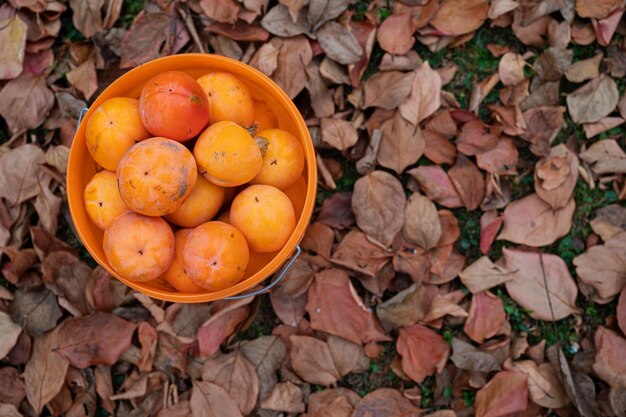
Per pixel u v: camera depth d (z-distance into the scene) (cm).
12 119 103
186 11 104
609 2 104
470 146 105
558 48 105
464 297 106
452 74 107
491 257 107
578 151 107
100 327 101
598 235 106
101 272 102
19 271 101
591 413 100
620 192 106
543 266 104
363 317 101
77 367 101
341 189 107
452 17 105
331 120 104
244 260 86
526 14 105
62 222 105
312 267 103
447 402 104
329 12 103
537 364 104
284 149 90
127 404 103
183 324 102
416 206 103
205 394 101
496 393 100
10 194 102
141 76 92
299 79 103
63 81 106
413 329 103
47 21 105
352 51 103
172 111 82
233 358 102
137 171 80
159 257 84
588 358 104
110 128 85
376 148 103
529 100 106
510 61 106
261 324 106
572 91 108
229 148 83
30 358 101
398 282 105
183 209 87
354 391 105
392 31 105
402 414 101
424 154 105
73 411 102
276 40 104
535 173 104
